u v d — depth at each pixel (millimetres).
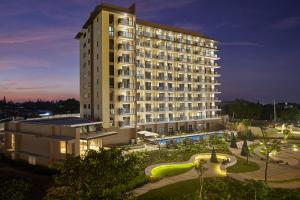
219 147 52812
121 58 58750
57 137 38594
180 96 74188
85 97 64375
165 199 27219
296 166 40781
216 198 26641
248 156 45812
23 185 30953
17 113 108375
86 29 64375
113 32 58688
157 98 67250
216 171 37312
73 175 15383
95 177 15211
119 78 59031
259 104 114438
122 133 57094
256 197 25938
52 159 38688
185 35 75688
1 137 52438
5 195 28359
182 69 74312
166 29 70688
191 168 38938
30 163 42469
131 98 59938
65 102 131875
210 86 82000
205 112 79688
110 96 57750
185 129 72688
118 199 15586
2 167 40656
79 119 53562
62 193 15250
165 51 70000
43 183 33156
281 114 101375
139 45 64250
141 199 27172
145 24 66000
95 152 16750
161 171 37312
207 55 80312
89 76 62406
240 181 32375
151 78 66750
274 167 39969
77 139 37406
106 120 55938
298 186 31312
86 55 64250
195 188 30172
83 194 14609
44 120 49969
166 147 52656
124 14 59344
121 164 16625
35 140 42906
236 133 69000
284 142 61719
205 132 68312
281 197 26859
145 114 64812
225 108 104312
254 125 88062
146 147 51719
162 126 67875
